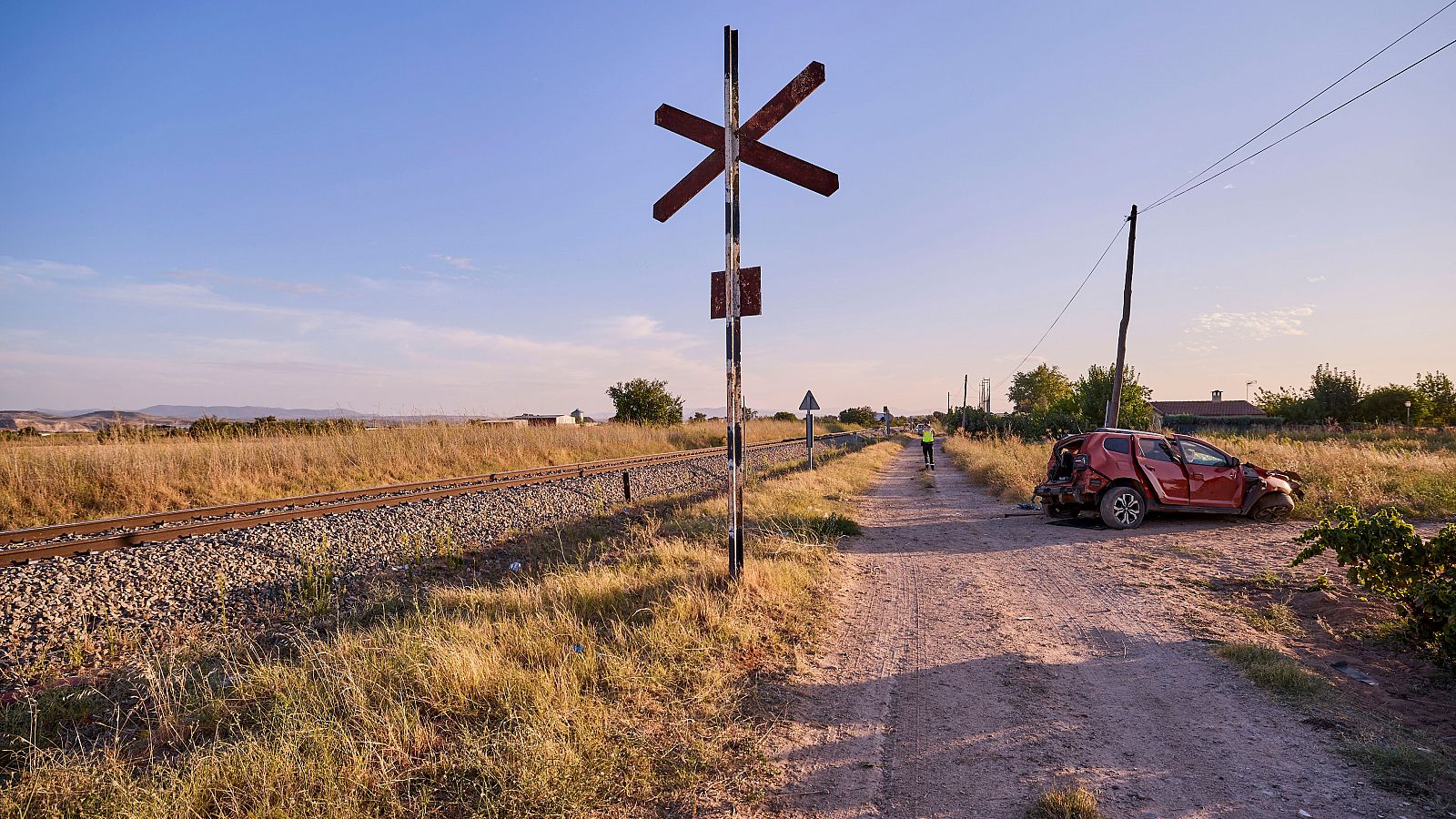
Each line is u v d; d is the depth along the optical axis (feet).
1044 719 14.01
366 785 10.81
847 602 23.61
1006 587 25.23
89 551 30.58
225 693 15.10
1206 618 20.54
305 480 56.24
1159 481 36.73
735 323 22.85
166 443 55.16
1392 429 135.13
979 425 147.43
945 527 39.83
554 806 10.26
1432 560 17.13
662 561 25.95
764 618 20.43
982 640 19.27
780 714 14.23
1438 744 12.52
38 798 10.68
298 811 10.02
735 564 22.97
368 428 74.74
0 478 42.06
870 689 15.79
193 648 19.20
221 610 23.08
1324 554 27.78
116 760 11.71
